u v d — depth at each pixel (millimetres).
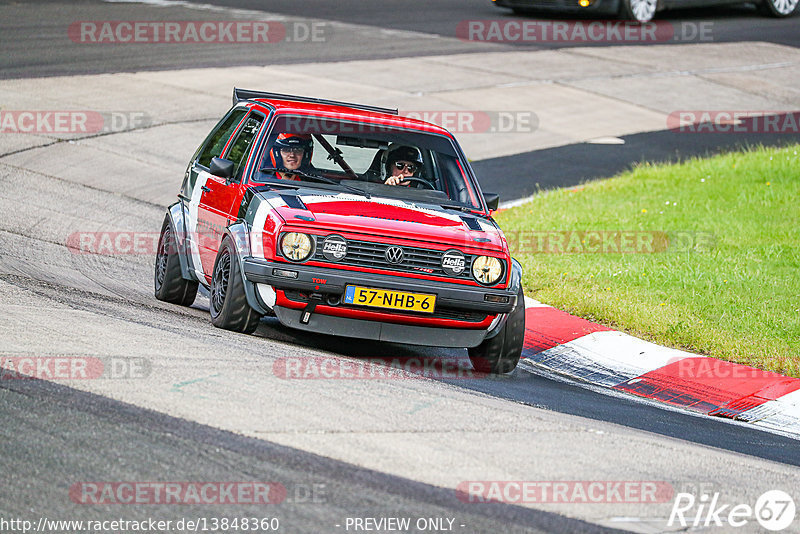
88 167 51094
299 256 25906
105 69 71000
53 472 16672
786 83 85188
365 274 26094
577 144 65812
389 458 18641
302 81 72312
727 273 38969
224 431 19000
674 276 38688
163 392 20703
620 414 25656
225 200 29297
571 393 27562
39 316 25703
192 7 98562
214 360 23531
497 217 48500
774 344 32031
